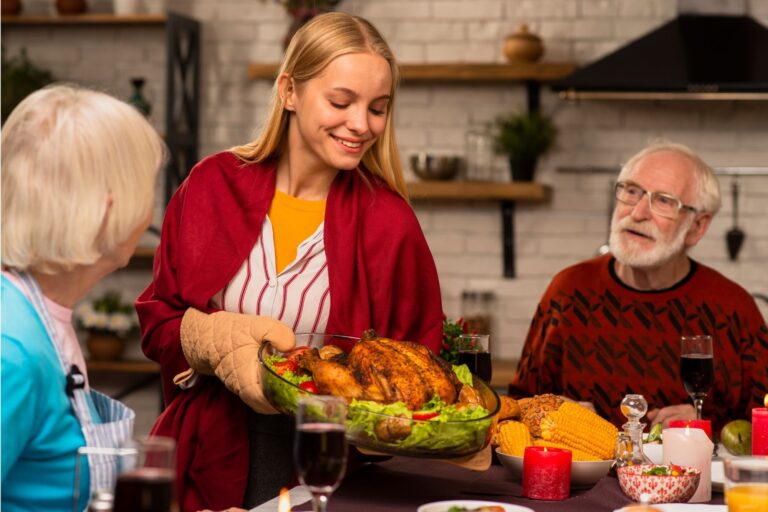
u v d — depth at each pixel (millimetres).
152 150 1457
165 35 5406
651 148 3152
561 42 5203
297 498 1830
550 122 5145
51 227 1387
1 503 1426
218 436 2111
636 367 3037
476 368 2324
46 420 1421
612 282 3107
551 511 1747
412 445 1639
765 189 5074
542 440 2035
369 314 2219
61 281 1473
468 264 5258
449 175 5062
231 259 2176
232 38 5379
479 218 5254
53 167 1385
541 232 5223
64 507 1460
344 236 2221
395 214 2266
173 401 2172
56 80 5453
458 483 1951
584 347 3074
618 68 4590
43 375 1400
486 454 1754
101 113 1414
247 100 5367
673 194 3016
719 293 3066
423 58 5258
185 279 2166
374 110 2133
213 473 2113
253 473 2119
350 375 1704
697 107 5133
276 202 2242
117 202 1413
